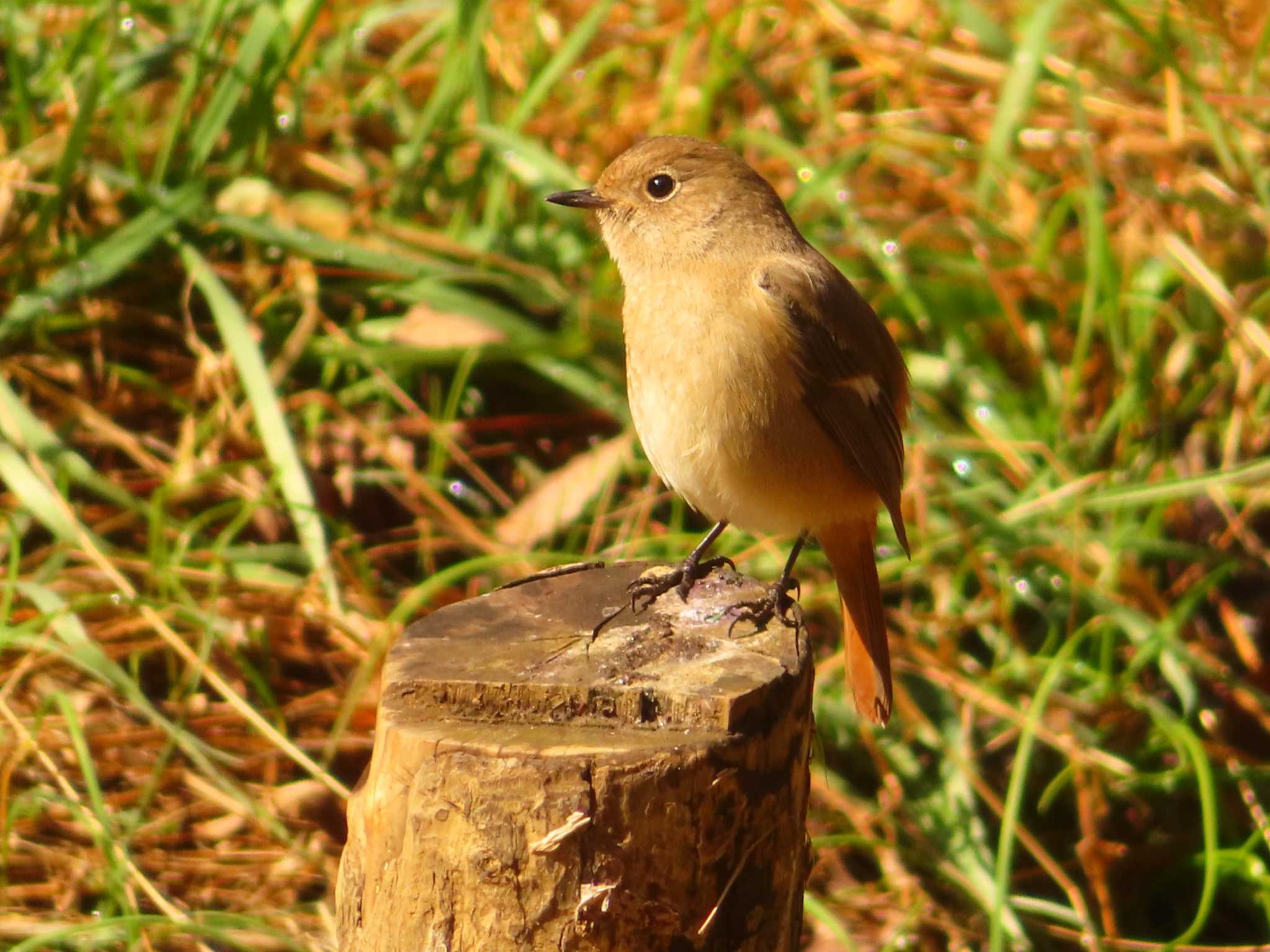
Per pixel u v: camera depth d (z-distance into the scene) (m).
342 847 8.86
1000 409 11.75
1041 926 9.29
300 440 10.87
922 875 9.44
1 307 11.02
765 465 7.78
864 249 12.42
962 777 9.70
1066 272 12.49
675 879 5.50
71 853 8.64
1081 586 10.39
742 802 5.61
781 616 6.54
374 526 10.70
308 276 11.34
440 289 11.34
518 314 11.49
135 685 8.92
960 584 10.77
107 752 9.19
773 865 5.84
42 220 10.88
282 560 10.06
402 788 5.53
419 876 5.50
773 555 10.70
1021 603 10.89
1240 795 10.08
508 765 5.36
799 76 14.00
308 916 8.45
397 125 13.00
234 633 9.70
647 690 5.68
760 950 5.84
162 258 11.39
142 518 10.36
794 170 13.05
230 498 10.48
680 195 7.97
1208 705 10.59
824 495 7.92
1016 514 10.87
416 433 11.10
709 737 5.53
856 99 14.12
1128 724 10.23
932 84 14.07
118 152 11.70
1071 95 12.46
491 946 5.46
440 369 11.48
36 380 10.64
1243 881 9.63
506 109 13.43
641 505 10.86
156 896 8.18
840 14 14.34
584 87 13.47
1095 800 9.86
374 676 9.60
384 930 5.63
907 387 8.66
